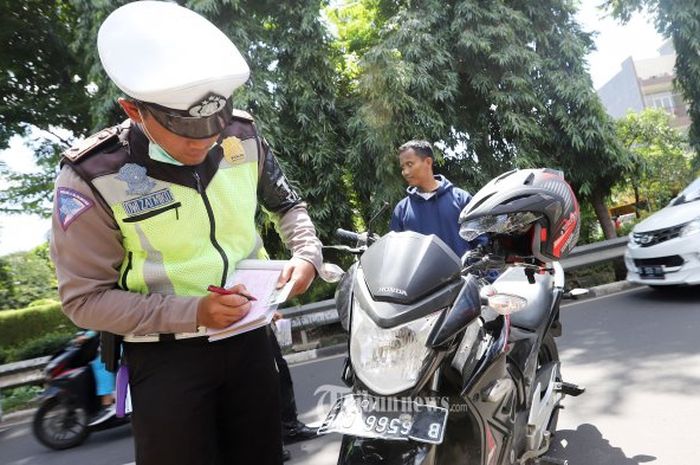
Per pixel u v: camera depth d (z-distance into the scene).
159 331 1.37
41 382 6.46
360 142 8.30
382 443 1.69
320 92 8.51
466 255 2.31
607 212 9.88
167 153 1.40
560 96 8.79
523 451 2.40
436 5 8.68
